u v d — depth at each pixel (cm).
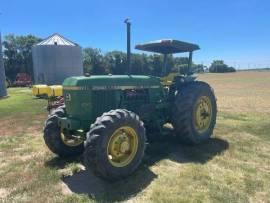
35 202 444
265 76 7169
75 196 456
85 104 563
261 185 486
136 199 445
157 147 680
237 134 801
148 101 668
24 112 1293
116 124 494
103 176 486
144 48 753
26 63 6000
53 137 609
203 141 715
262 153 643
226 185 486
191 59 779
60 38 2528
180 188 476
